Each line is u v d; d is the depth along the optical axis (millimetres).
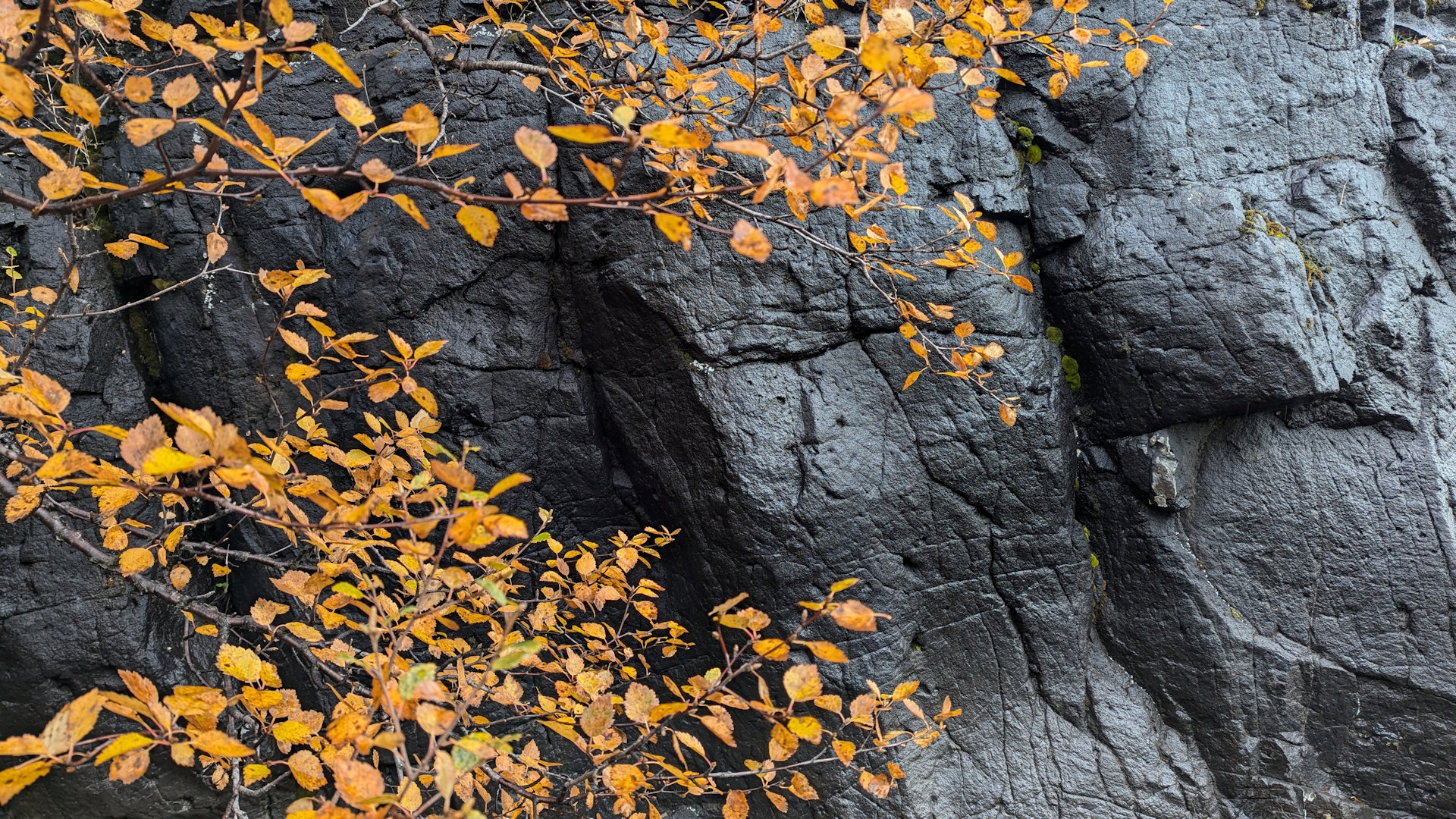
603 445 3977
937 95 3816
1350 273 3887
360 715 1419
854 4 3793
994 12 1678
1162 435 4012
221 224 3650
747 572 3699
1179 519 4070
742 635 3783
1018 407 3795
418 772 1206
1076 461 4191
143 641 3500
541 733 4016
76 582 3396
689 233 1231
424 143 1307
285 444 2184
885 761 3760
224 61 3609
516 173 3617
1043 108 4031
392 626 1910
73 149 3453
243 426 3742
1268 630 3941
